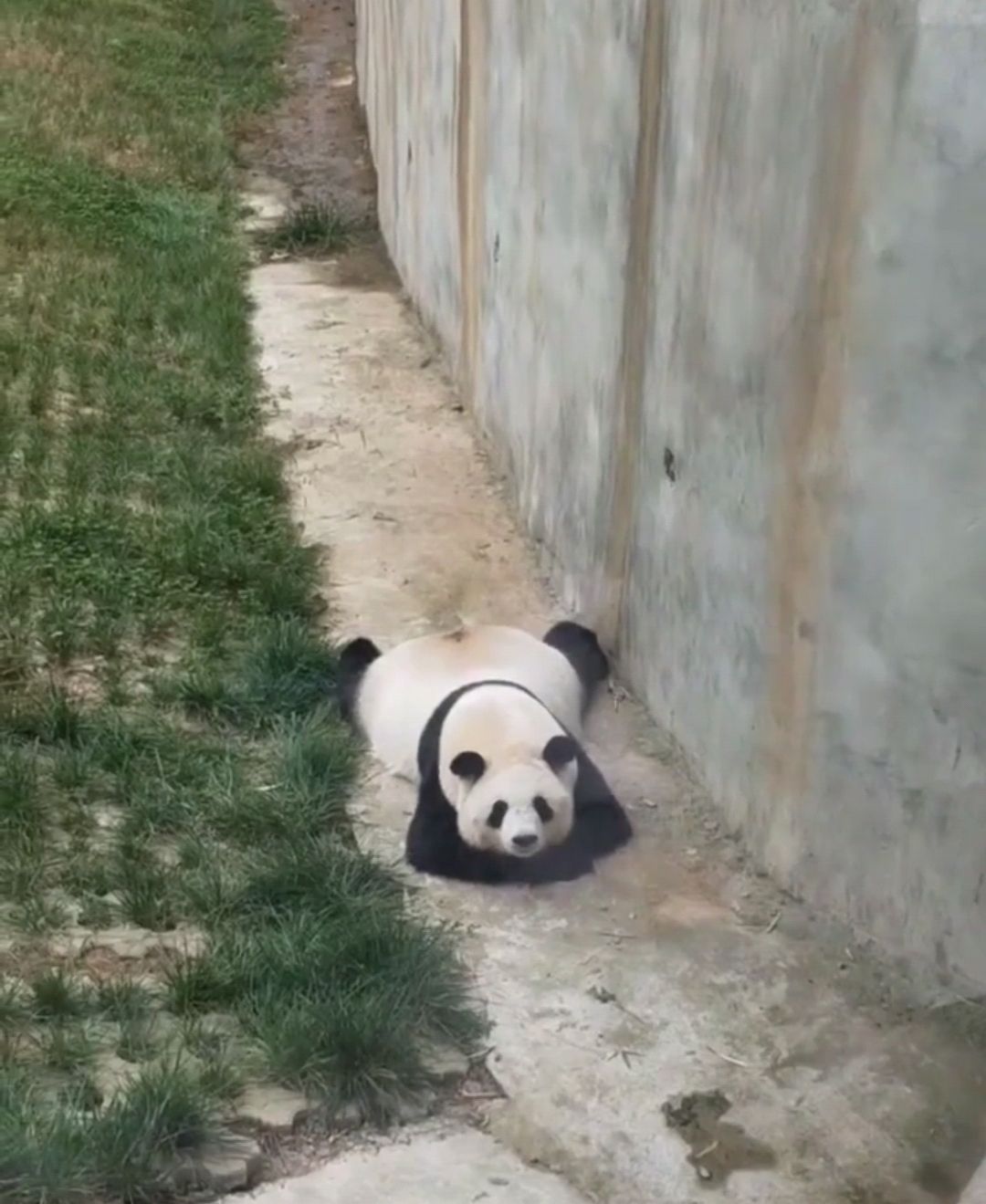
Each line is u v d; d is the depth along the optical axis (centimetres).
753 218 507
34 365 962
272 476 840
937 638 450
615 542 664
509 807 516
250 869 519
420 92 1086
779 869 533
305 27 1925
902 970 489
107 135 1469
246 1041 444
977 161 408
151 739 594
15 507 784
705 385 555
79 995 456
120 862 520
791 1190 415
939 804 464
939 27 410
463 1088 445
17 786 552
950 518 438
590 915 522
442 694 591
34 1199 385
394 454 902
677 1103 442
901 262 435
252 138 1571
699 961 500
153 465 844
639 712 646
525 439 801
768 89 490
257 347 1068
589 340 679
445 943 496
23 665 645
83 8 1822
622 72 617
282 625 669
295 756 580
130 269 1162
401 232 1209
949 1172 423
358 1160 416
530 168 764
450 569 770
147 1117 402
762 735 533
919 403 439
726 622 553
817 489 482
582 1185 413
